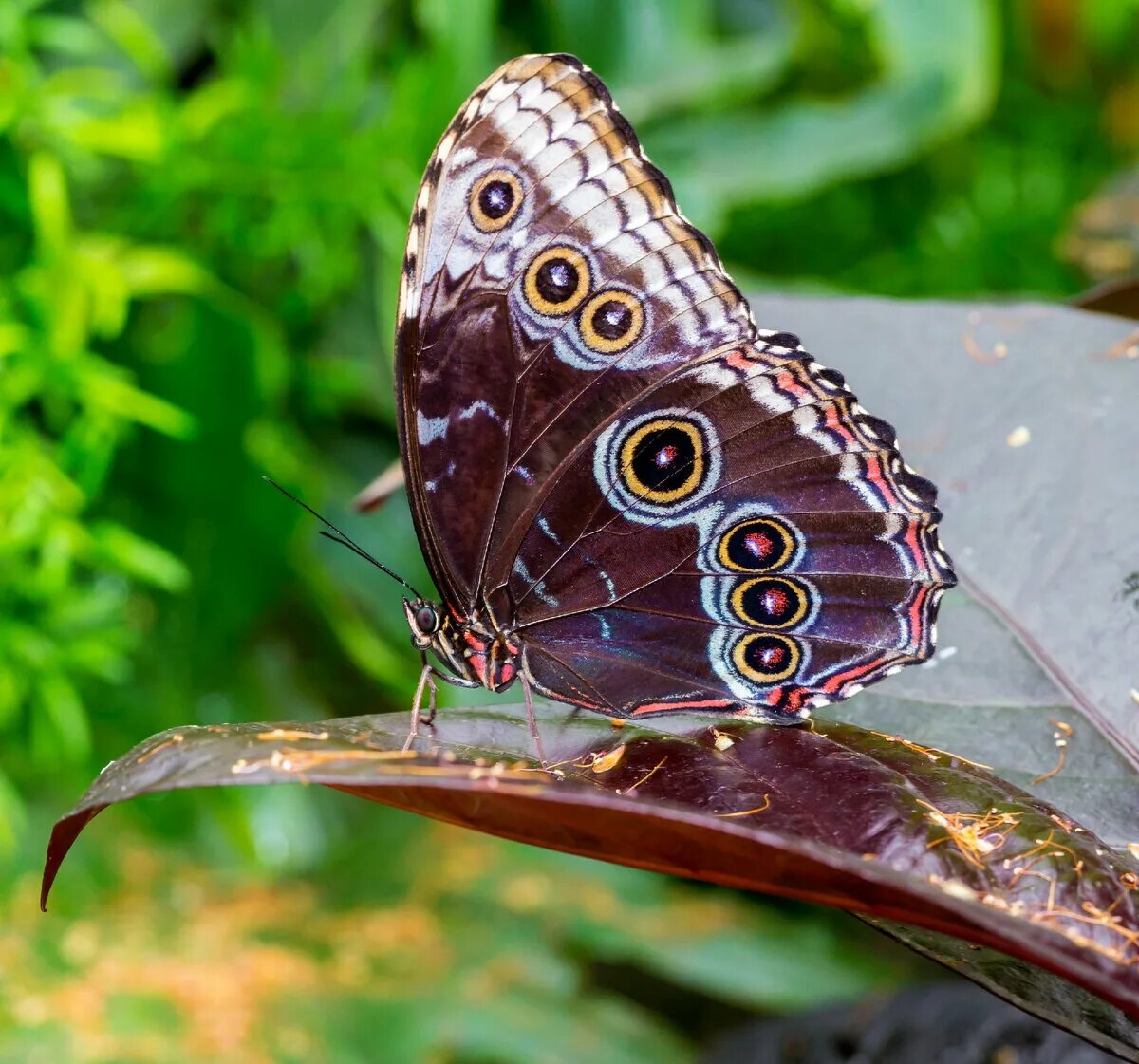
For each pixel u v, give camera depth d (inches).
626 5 31.2
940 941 20.8
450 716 21.8
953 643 22.0
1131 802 21.3
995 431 22.5
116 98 27.1
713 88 30.9
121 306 26.6
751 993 27.5
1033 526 22.2
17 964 26.0
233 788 28.5
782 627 22.3
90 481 26.9
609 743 21.6
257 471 27.6
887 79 31.1
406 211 27.6
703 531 22.4
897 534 22.1
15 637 26.8
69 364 26.6
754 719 22.1
